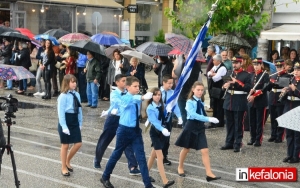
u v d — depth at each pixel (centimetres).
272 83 1199
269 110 1268
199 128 923
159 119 878
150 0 3575
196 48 909
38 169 969
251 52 1764
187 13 1636
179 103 1295
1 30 2038
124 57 1587
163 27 3634
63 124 902
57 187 866
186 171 986
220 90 1382
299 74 1098
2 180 895
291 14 2023
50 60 1839
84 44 1653
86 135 1290
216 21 1577
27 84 2133
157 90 879
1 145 729
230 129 1168
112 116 948
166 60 1427
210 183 912
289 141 1069
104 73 1861
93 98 1702
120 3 3428
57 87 1956
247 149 1184
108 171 866
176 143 935
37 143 1184
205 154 921
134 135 847
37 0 2791
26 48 1966
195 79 1302
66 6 2909
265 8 1652
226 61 1421
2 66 812
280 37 1570
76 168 984
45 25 2855
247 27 1608
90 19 3022
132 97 841
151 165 930
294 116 575
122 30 3092
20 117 1504
